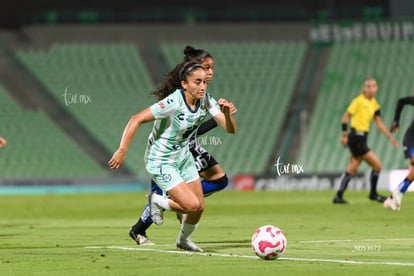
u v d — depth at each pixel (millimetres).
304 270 31484
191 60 40094
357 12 164750
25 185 135000
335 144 141125
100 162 143375
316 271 31156
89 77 155375
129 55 160000
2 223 64812
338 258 35906
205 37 163250
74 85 153625
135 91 153250
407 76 151125
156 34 164000
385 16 163375
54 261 35375
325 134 143000
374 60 154750
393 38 157625
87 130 147500
